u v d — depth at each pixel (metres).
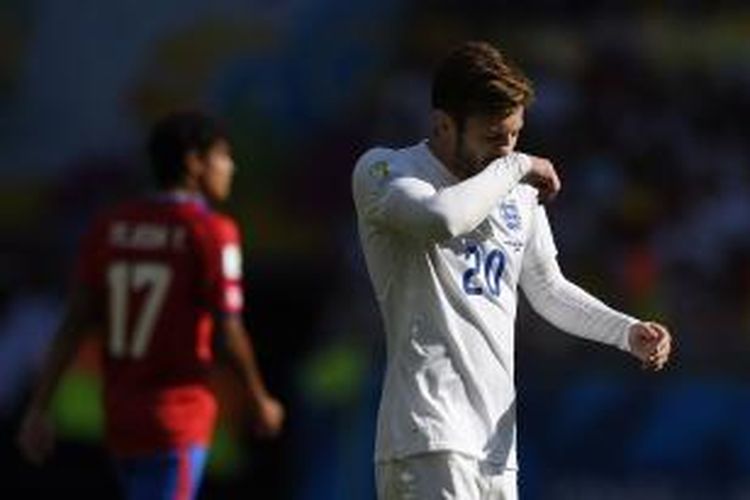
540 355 43.00
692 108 57.69
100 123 62.19
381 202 17.33
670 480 42.00
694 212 53.56
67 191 59.47
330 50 61.25
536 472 42.25
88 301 26.28
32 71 63.06
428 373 17.36
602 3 61.50
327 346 46.34
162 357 25.59
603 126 56.09
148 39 63.19
